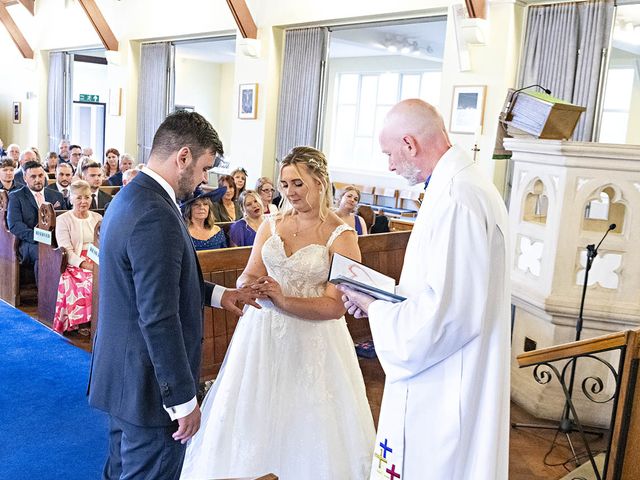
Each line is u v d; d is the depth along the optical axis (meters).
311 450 2.59
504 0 6.15
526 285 3.94
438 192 1.87
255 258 2.75
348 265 2.09
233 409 2.58
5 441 3.29
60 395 3.89
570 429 3.47
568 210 3.65
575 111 3.81
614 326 3.64
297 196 2.61
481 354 1.87
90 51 13.98
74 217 5.10
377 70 13.02
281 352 2.61
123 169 8.41
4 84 15.30
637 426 2.37
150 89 11.02
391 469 1.97
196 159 1.94
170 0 10.25
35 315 5.57
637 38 7.07
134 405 1.89
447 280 1.78
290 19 8.36
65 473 3.02
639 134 7.84
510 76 6.31
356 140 13.70
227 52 14.30
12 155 9.84
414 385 1.92
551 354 2.56
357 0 7.48
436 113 1.96
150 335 1.80
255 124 9.05
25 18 14.35
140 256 1.80
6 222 5.82
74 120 15.50
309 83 8.36
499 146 4.12
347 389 2.69
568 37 5.94
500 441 1.93
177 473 2.01
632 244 3.56
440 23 9.07
